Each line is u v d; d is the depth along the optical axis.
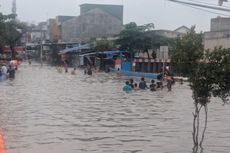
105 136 17.56
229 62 13.48
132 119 22.14
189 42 14.34
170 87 39.75
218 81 13.52
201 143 16.02
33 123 20.38
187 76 14.34
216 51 13.61
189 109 26.45
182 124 20.77
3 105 26.95
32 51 141.25
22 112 23.95
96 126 19.86
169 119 22.28
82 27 120.56
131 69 75.31
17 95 33.09
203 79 13.74
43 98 31.36
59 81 49.97
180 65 14.34
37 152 14.78
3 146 15.40
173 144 16.33
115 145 15.98
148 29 79.94
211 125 20.66
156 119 22.23
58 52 116.38
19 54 125.44
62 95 33.84
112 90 39.19
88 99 31.33
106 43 87.12
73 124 20.28
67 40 125.81
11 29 99.50
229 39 59.66
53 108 25.88
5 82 46.56
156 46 78.69
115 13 121.62
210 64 13.66
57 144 16.00
